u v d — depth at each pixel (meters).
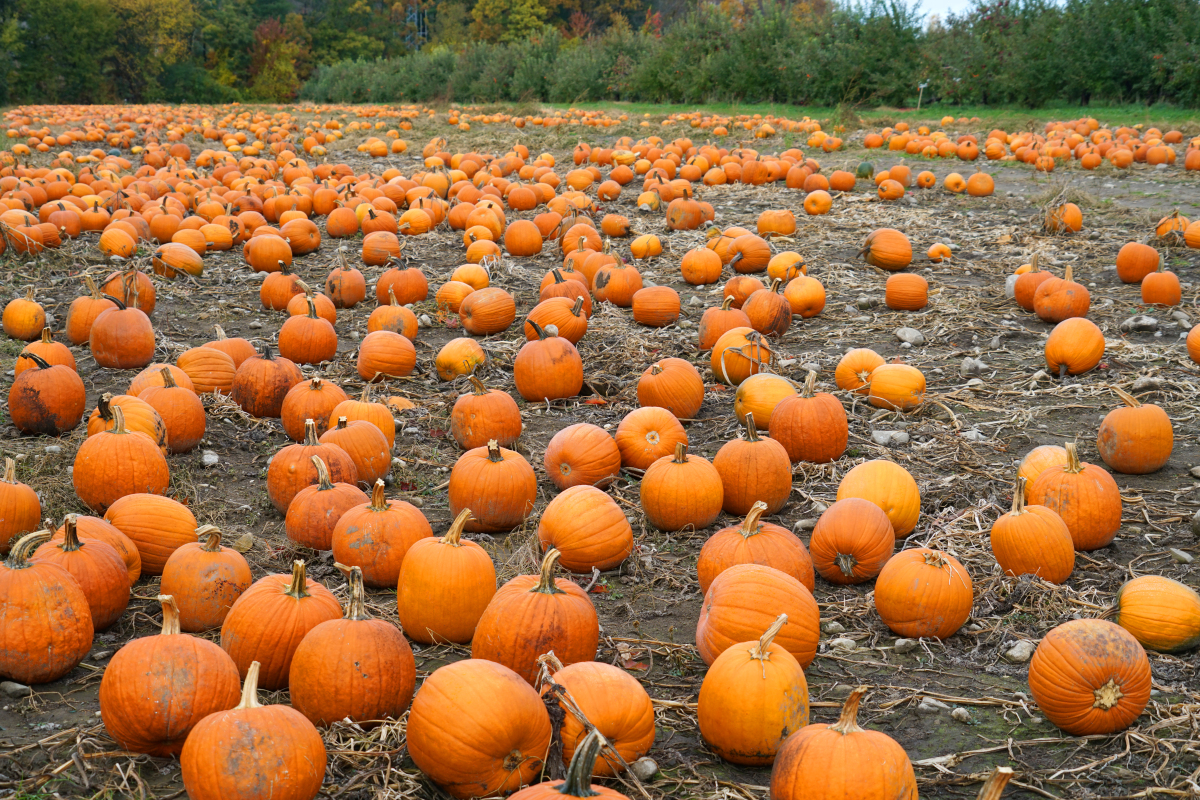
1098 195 15.83
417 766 3.36
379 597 4.80
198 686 3.43
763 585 4.04
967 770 3.46
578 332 8.86
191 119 34.84
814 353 8.70
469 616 4.32
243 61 75.44
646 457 6.22
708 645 4.04
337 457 5.60
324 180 18.78
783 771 3.06
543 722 3.30
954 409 7.30
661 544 5.42
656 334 9.38
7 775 3.37
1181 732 3.64
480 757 3.15
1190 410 7.09
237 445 6.75
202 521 5.51
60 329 9.48
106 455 5.35
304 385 6.73
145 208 13.80
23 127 27.47
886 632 4.48
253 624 3.90
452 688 3.23
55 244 12.21
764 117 28.86
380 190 15.69
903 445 6.62
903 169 17.27
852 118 26.69
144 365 8.30
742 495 5.63
